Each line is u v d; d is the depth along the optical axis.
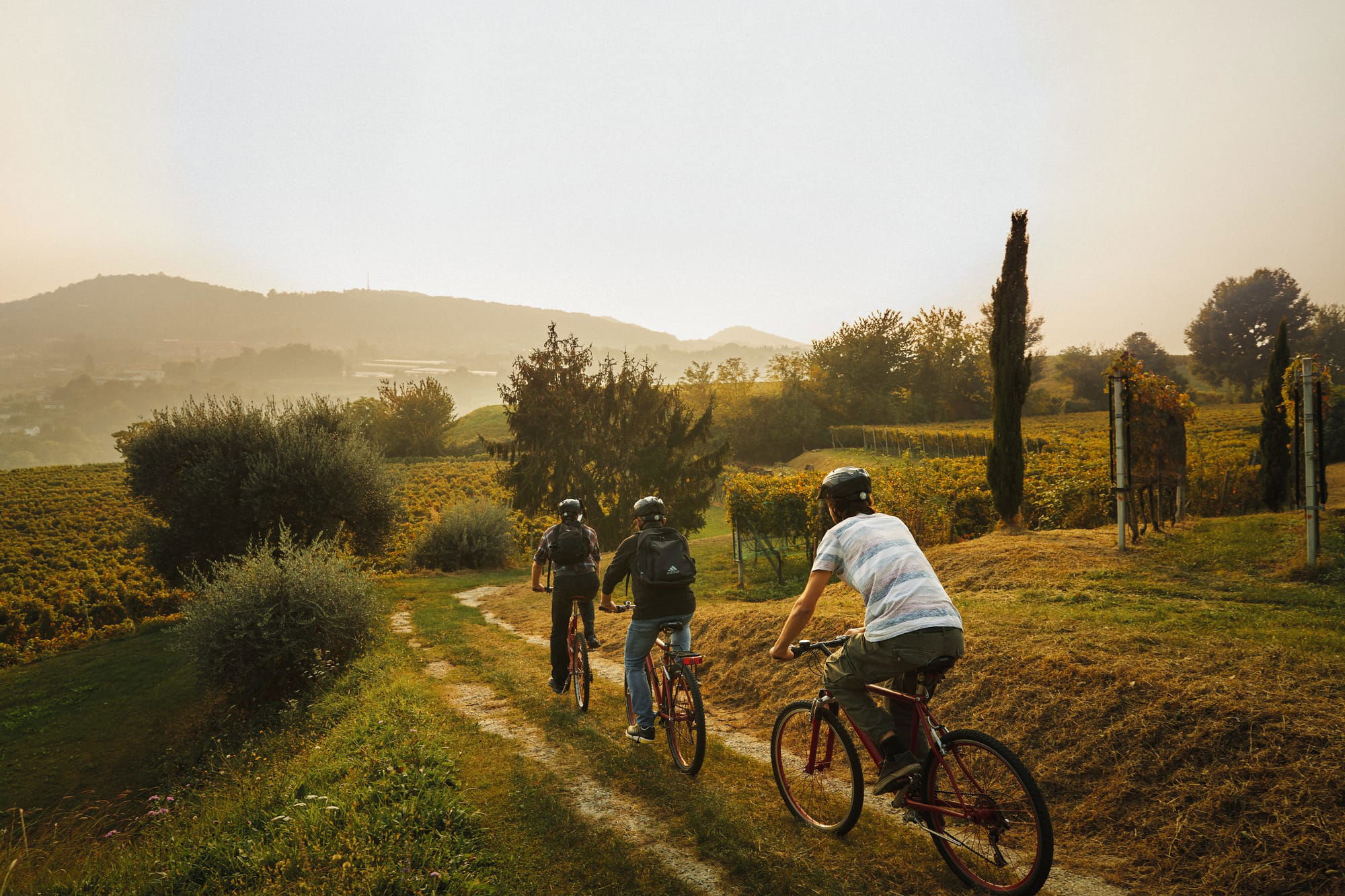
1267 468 14.98
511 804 4.95
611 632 11.45
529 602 17.34
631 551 5.79
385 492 25.66
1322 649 5.23
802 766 4.54
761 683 7.20
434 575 26.11
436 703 7.89
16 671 21.61
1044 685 5.23
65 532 45.44
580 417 26.20
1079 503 14.37
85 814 10.36
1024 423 77.50
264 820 4.82
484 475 64.12
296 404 26.72
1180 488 11.70
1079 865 3.80
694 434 27.38
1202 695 4.54
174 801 7.56
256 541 23.22
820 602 9.78
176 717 14.69
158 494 24.56
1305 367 8.87
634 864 4.06
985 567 10.22
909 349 88.25
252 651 13.16
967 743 3.52
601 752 5.90
